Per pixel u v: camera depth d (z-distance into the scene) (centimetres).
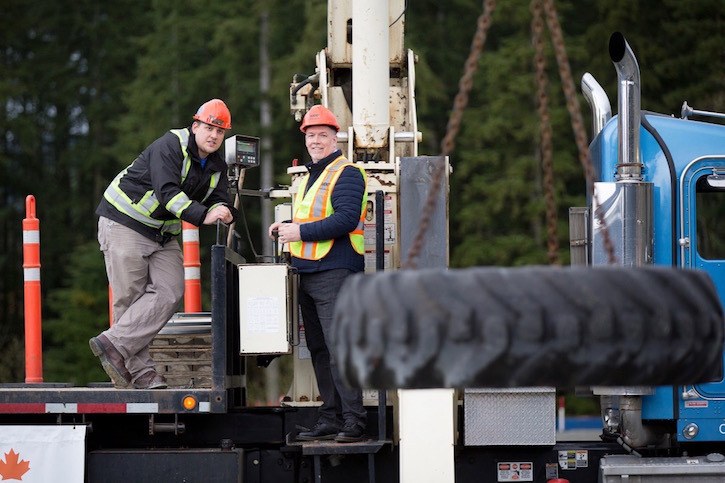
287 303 1878
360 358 1069
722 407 1897
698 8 7512
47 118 8738
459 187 7619
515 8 7425
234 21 7669
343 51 2242
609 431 1981
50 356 6756
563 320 1041
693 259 1928
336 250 1881
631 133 1897
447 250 1838
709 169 1934
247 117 7662
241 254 2136
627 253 1870
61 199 8394
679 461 1862
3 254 8119
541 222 7288
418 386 1058
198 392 1847
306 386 2033
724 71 7475
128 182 1956
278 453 1952
